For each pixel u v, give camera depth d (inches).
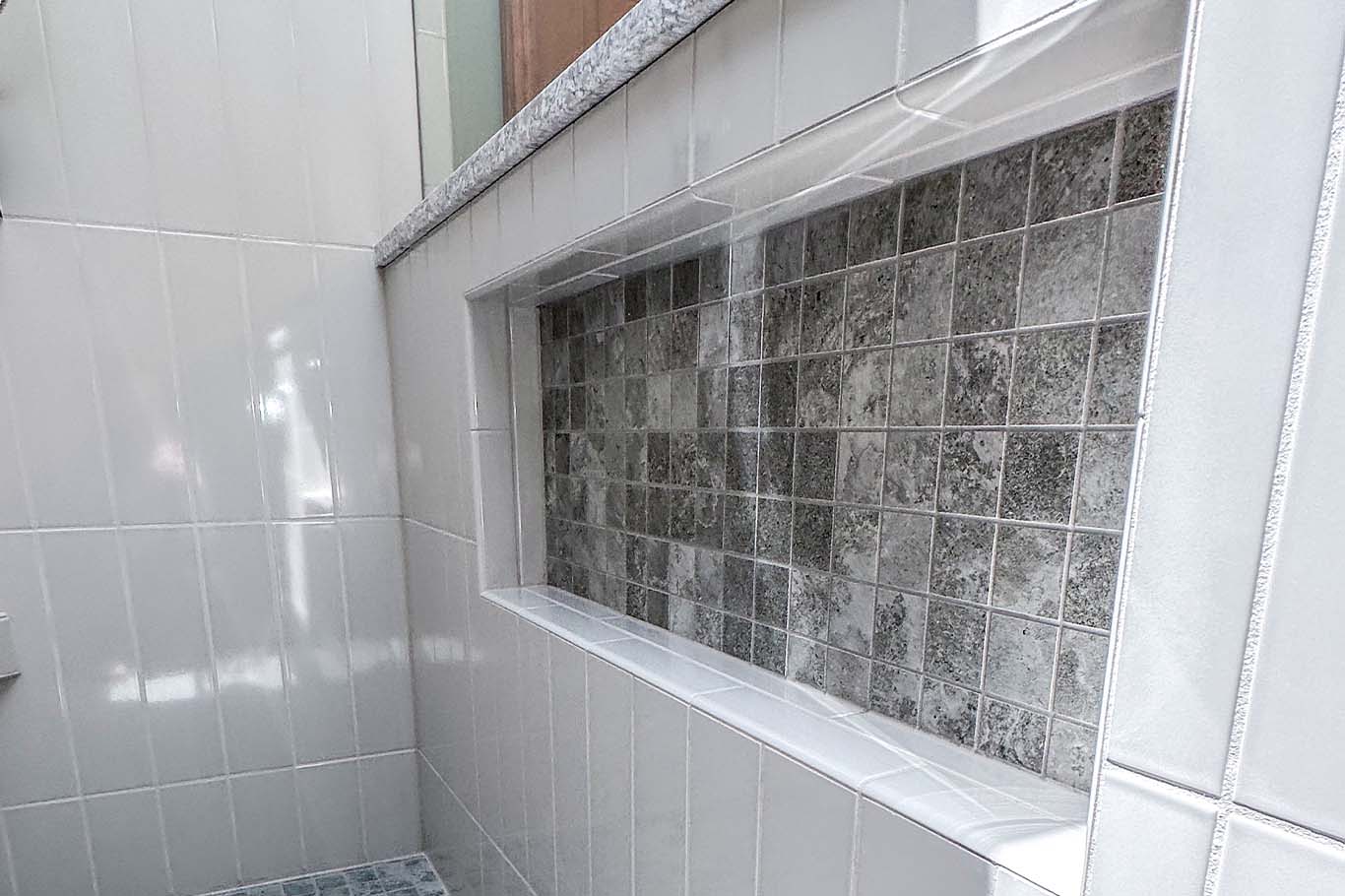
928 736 18.3
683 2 17.1
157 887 44.3
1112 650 10.1
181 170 39.8
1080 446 14.6
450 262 35.7
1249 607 8.4
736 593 25.0
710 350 25.3
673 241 23.9
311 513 45.3
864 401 19.6
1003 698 16.5
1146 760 9.8
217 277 41.4
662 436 28.3
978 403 16.6
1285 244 7.8
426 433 41.6
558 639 28.9
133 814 43.2
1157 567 9.4
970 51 11.7
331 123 43.0
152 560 41.8
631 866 25.4
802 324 21.4
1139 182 13.4
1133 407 13.6
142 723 42.7
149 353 40.3
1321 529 7.7
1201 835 9.2
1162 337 9.2
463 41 39.7
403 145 44.9
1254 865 8.7
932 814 14.4
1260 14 7.8
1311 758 8.0
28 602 39.4
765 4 15.7
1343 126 7.2
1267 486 8.2
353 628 47.3
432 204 35.3
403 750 49.7
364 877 48.1
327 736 47.5
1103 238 14.0
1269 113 7.8
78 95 37.2
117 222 38.8
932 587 18.0
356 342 45.3
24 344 37.7
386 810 49.8
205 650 43.6
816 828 17.1
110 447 40.1
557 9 28.5
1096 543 14.4
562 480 35.9
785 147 15.6
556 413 35.9
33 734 40.4
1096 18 10.4
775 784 18.3
